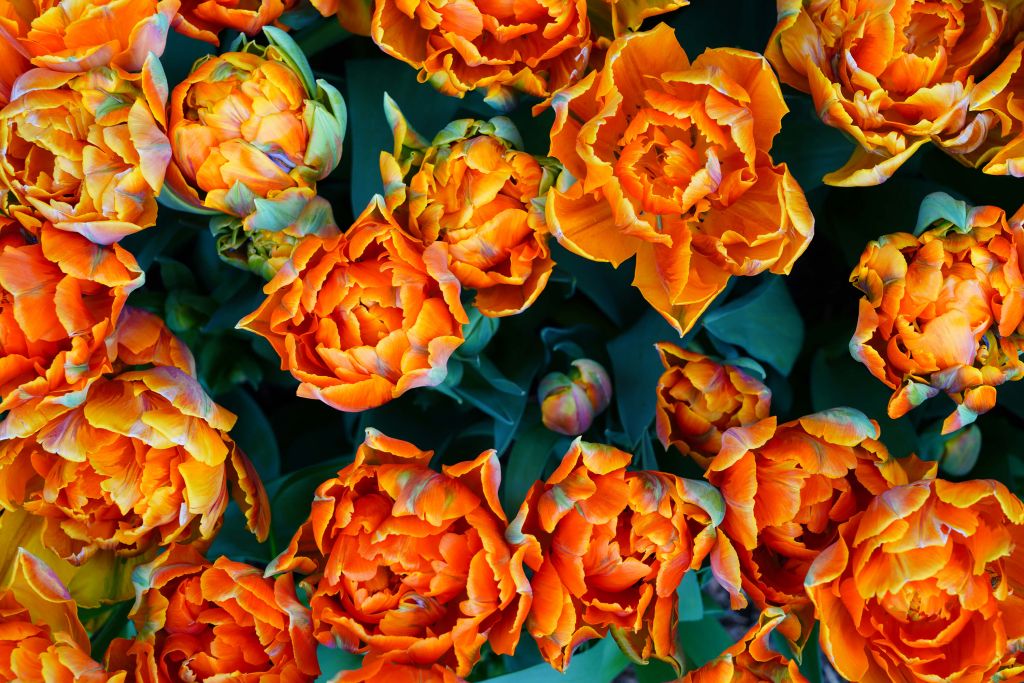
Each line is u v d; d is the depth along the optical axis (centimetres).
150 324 82
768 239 77
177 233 87
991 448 87
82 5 77
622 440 85
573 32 79
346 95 88
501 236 78
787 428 79
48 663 79
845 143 81
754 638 78
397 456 79
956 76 79
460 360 82
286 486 85
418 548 78
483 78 79
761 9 84
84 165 77
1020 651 79
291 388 94
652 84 79
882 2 77
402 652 78
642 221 76
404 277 77
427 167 78
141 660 80
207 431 80
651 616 79
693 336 82
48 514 82
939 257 78
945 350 78
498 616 79
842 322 86
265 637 80
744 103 77
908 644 78
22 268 78
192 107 78
